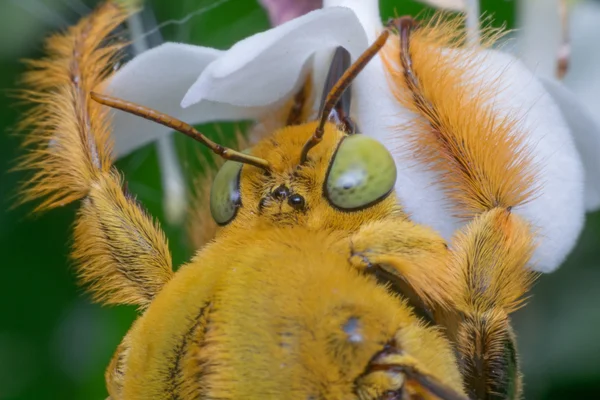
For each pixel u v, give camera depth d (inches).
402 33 3.1
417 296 2.9
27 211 3.8
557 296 3.8
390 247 2.9
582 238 3.8
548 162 3.1
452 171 3.0
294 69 3.1
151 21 3.7
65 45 3.2
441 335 2.9
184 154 3.6
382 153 2.9
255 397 2.8
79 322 3.8
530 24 3.5
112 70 3.2
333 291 2.8
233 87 3.1
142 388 2.9
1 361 3.8
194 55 3.1
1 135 3.8
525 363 3.8
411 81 3.1
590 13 3.6
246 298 2.8
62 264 3.8
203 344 2.8
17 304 3.8
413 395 2.8
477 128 3.0
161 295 2.9
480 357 3.0
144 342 2.9
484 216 3.0
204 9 3.7
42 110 3.2
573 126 3.3
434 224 3.0
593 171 3.3
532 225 3.1
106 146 3.2
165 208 3.5
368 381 2.8
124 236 3.1
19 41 3.8
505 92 3.1
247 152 3.0
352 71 2.9
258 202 2.9
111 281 3.1
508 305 3.0
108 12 3.3
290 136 3.0
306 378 2.8
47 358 3.8
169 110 3.3
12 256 3.8
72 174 3.1
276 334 2.8
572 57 3.6
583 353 3.8
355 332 2.8
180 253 3.5
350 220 2.9
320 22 3.0
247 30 3.7
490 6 3.5
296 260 2.8
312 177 2.9
